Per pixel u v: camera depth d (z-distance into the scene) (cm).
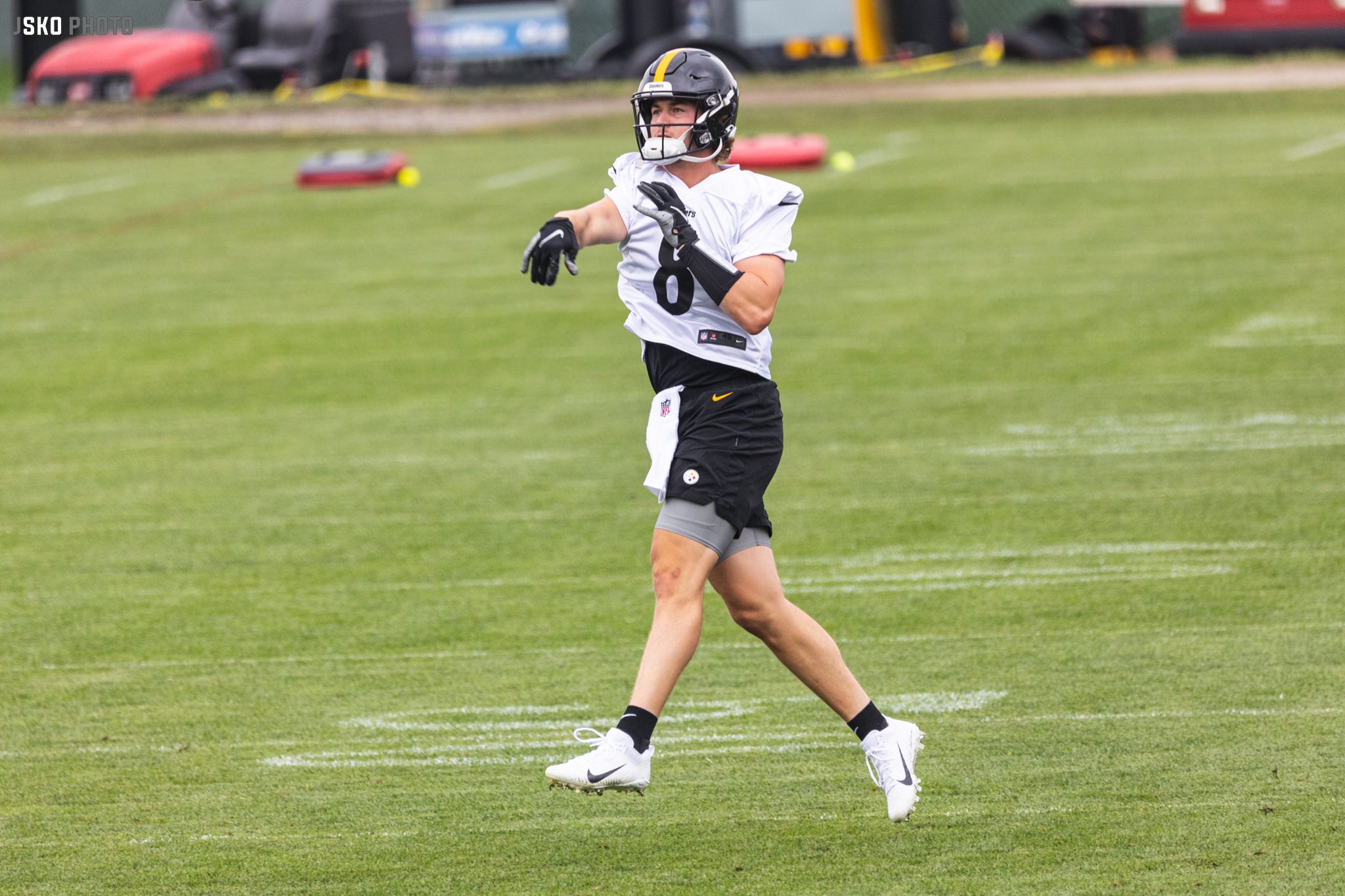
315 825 1825
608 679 2311
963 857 1681
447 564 2953
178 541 3169
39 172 9206
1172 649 2325
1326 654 2272
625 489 3453
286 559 3025
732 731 2092
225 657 2464
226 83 11362
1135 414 3875
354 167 8225
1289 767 1878
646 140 1706
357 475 3650
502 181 8219
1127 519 3047
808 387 4331
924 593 2662
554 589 2778
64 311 5859
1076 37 11525
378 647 2492
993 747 1984
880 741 1698
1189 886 1590
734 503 1655
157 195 8288
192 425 4228
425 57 11388
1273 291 5153
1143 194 6975
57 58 11200
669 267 1683
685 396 1683
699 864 1694
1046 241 6188
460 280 6088
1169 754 1936
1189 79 10231
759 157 7906
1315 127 8519
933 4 11381
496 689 2281
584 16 11269
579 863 1705
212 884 1675
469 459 3753
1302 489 3184
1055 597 2605
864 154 8512
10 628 2644
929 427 3850
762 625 1700
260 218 7581
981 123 9394
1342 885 1580
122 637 2584
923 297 5391
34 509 3450
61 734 2145
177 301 5962
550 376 4619
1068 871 1636
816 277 5797
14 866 1728
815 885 1630
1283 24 11056
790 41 11044
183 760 2041
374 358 4953
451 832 1798
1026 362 4462
